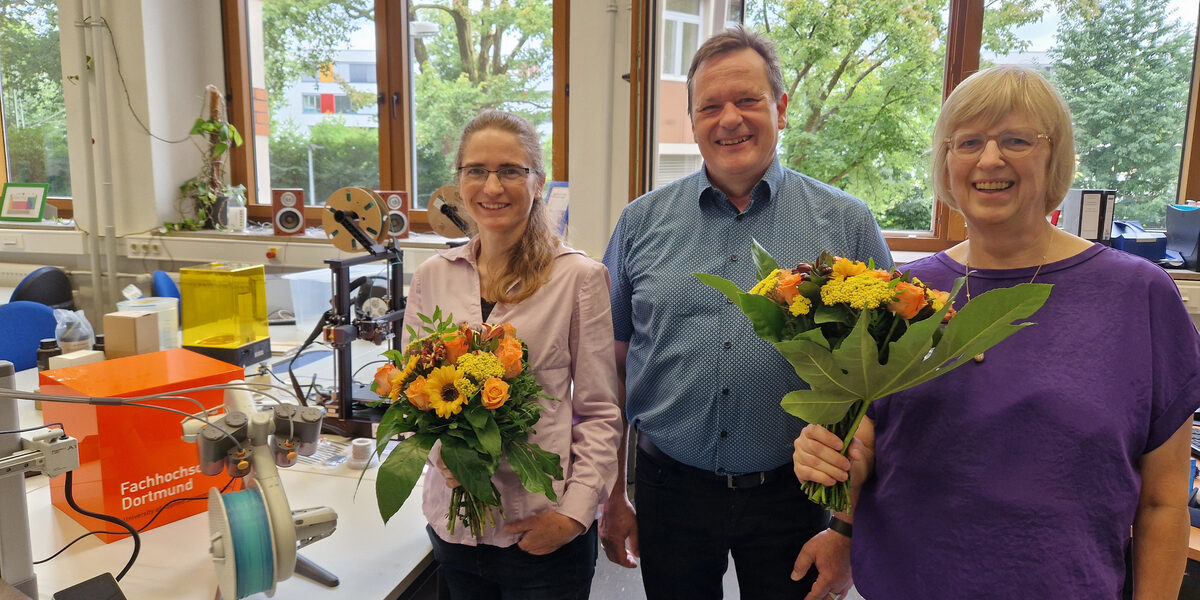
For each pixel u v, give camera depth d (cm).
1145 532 107
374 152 401
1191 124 302
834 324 100
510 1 365
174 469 146
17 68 417
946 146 114
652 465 157
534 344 132
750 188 155
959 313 87
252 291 240
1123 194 316
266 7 401
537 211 141
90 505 142
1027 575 103
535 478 110
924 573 110
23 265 409
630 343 165
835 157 337
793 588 150
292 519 108
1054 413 103
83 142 387
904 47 320
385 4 379
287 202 374
